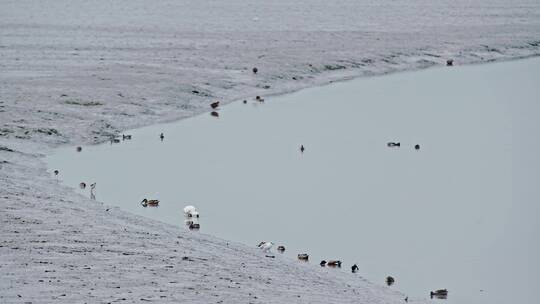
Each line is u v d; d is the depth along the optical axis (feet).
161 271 184.14
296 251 229.04
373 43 600.80
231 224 249.55
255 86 456.86
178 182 290.76
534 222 262.67
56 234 204.23
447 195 288.10
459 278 214.90
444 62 572.10
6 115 350.02
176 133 360.89
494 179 307.78
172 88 425.28
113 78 437.17
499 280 214.90
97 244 199.93
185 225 244.63
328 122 390.42
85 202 252.42
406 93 467.52
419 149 347.15
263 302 170.19
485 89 487.20
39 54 501.56
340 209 268.82
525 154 343.87
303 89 467.52
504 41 646.74
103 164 308.19
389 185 296.92
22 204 228.43
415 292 203.72
